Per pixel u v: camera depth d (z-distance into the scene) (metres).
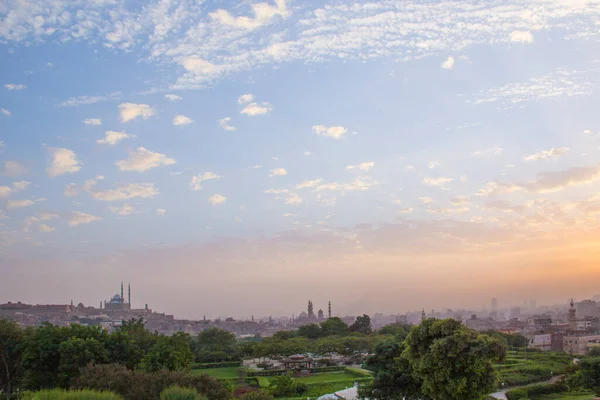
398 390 63.97
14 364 91.06
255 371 139.88
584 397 89.94
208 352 177.38
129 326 129.00
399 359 63.62
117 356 92.19
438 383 55.25
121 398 42.22
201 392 53.19
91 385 54.50
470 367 53.12
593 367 85.38
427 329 57.62
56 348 86.38
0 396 81.12
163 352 92.75
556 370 127.94
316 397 101.81
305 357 145.50
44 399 36.41
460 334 54.56
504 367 133.88
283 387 105.50
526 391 95.69
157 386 53.59
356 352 165.75
